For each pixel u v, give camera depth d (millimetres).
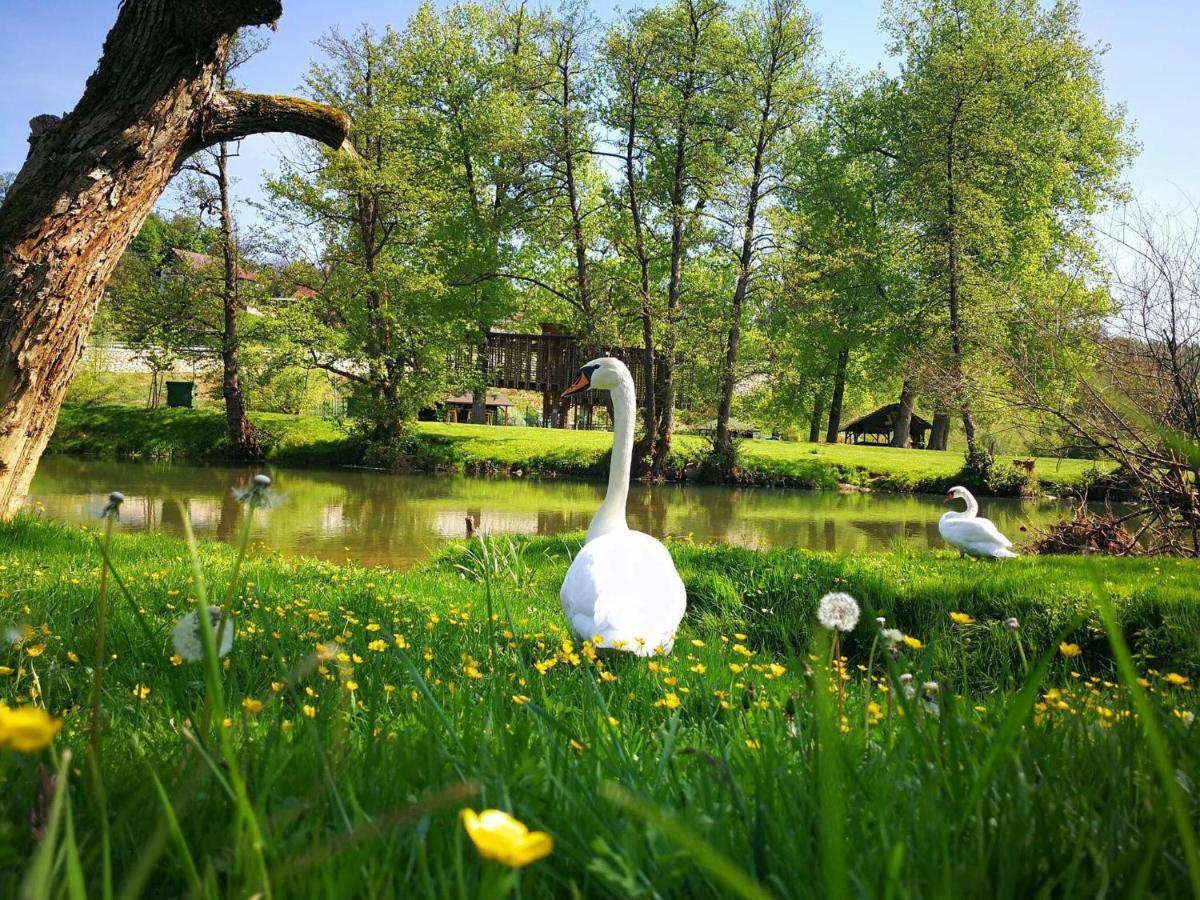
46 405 9477
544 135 38750
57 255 8664
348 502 24953
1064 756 1827
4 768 1354
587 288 40344
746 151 39188
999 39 41594
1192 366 13039
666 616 5594
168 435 36406
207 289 35562
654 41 36438
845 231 45688
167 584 7250
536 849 637
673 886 1260
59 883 1154
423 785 1646
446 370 38219
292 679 1778
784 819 1463
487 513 23609
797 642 8336
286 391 36875
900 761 1668
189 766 1563
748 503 29969
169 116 8656
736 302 38500
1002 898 1179
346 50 35531
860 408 64062
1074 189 45344
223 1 8172
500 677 3008
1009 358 16531
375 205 36625
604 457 37188
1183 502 13773
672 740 1760
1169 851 1328
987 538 13203
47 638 4578
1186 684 2912
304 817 1482
